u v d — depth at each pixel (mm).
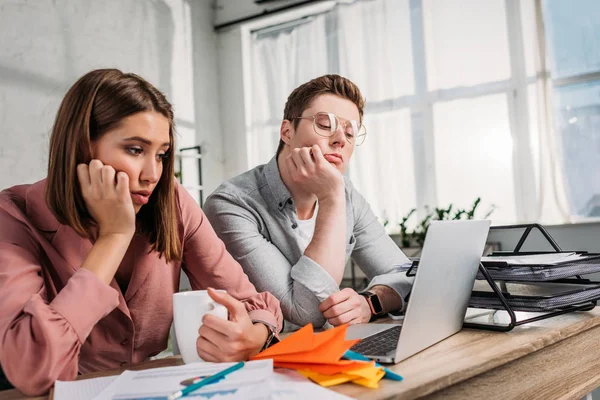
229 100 5051
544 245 3389
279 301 1196
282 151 1426
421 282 743
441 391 671
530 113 3533
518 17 3584
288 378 663
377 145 4051
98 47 4012
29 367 714
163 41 4586
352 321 1068
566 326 933
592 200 3344
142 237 1042
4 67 3410
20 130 3469
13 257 823
